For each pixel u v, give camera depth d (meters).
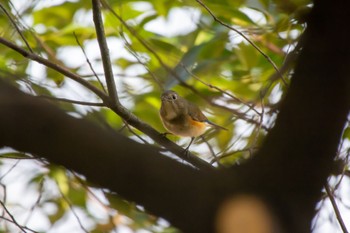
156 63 14.38
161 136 9.13
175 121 12.62
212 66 14.04
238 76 13.99
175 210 3.76
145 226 11.44
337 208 8.62
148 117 14.13
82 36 14.18
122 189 3.70
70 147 3.53
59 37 14.09
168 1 14.06
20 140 3.44
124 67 14.75
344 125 3.98
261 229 3.72
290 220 3.82
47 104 3.54
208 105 13.84
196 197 3.75
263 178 3.90
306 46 4.02
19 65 12.44
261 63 13.60
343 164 8.58
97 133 3.63
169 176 3.75
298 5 7.49
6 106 3.41
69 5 14.59
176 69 12.96
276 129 4.04
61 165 3.58
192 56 12.97
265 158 3.98
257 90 13.90
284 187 3.89
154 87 14.27
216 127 12.84
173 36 14.84
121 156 3.66
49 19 14.75
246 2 11.98
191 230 3.76
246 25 12.94
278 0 7.82
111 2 13.62
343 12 3.88
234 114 12.55
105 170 3.63
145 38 14.46
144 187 3.71
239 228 3.71
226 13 12.55
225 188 3.82
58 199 12.59
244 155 11.33
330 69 3.91
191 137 12.88
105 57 8.55
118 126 12.59
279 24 10.90
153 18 14.45
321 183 3.96
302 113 3.94
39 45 12.62
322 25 3.94
